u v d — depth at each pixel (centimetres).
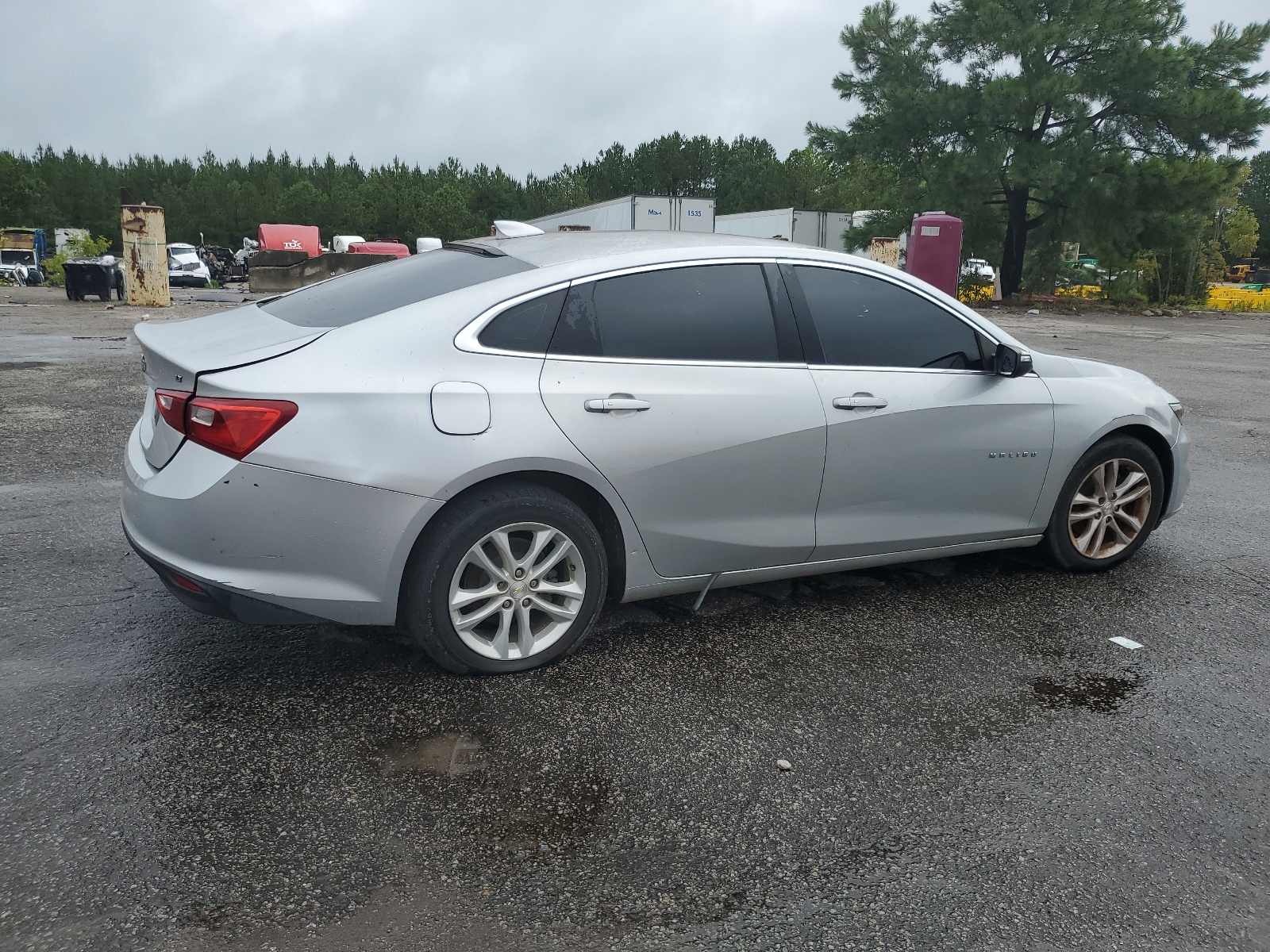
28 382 871
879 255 2148
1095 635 387
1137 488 457
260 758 274
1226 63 2742
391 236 8456
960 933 214
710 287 354
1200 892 232
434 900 218
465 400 302
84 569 412
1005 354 405
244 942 203
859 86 2912
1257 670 359
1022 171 2706
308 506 287
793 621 391
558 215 3538
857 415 373
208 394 282
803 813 257
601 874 229
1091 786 276
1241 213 6031
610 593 356
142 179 10762
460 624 315
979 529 418
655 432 332
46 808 246
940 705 322
